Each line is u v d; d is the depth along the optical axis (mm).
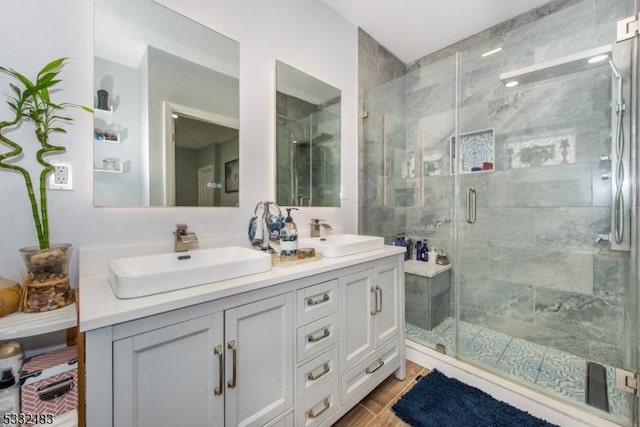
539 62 1984
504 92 2152
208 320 854
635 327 1414
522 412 1418
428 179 2617
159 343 759
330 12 2029
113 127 1132
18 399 762
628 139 1545
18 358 775
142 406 739
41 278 865
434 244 2584
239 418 938
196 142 1368
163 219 1264
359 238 1837
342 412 1309
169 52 1283
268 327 1019
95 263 1068
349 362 1347
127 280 778
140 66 1203
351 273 1355
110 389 681
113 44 1135
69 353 908
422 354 1899
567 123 1891
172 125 1292
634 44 1478
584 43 1812
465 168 2365
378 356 1527
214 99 1428
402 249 1709
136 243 1187
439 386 1632
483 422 1347
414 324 2318
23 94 880
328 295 1247
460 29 2289
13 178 937
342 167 2152
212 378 869
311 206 1921
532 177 2045
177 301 775
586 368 1710
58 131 994
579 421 1280
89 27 1076
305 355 1143
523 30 2053
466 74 2348
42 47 981
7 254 931
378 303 1531
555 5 1943
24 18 949
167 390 784
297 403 1113
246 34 1548
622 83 1562
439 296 2357
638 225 1447
